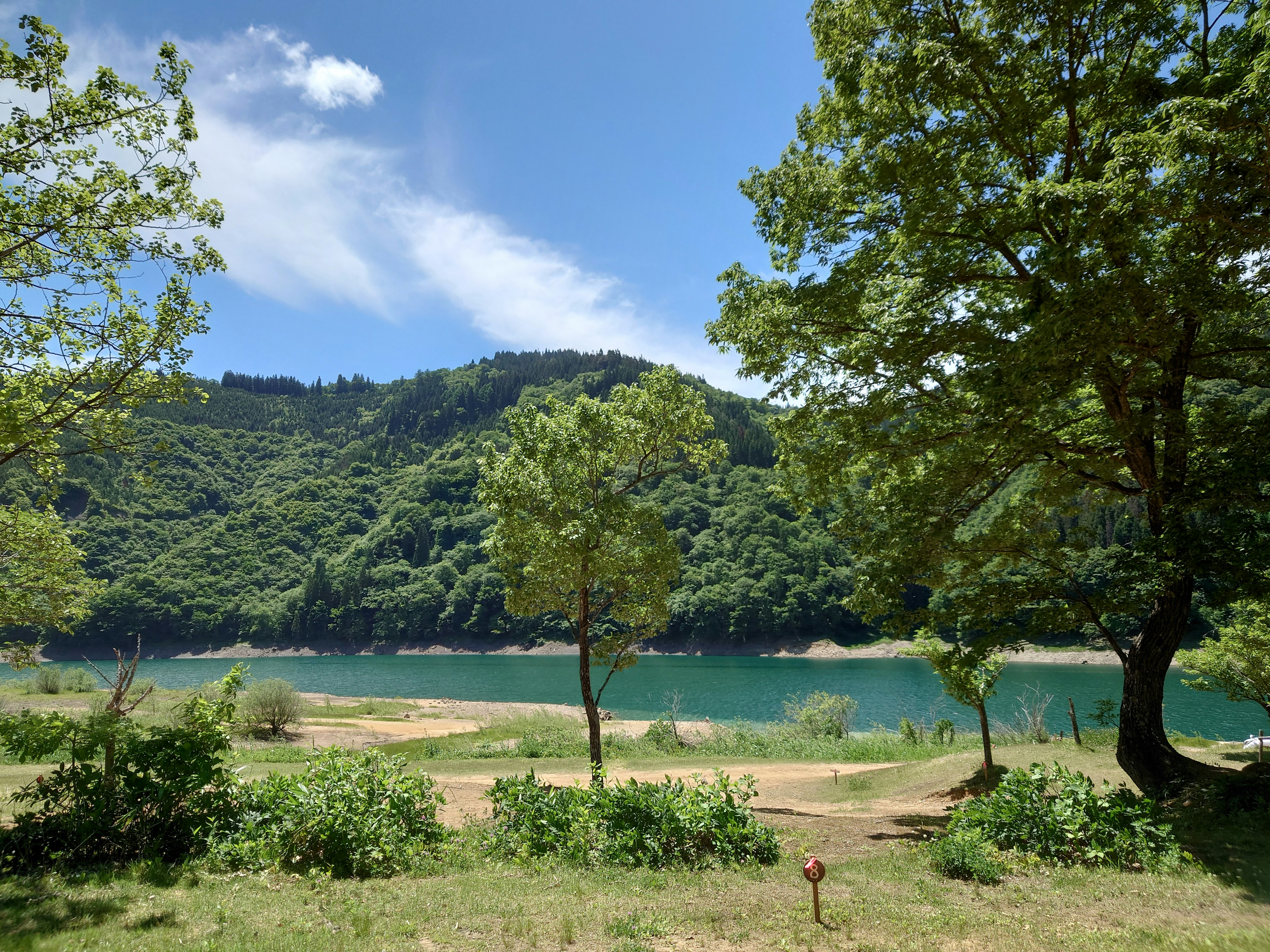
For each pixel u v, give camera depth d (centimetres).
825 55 1189
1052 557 1175
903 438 1247
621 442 1538
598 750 1481
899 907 651
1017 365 913
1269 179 859
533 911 646
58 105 958
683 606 10100
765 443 15638
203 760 852
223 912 615
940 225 1080
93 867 751
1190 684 1778
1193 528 965
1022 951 528
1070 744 1786
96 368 1121
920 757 2216
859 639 9794
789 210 1268
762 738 2642
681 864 825
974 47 998
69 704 3116
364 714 4025
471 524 15025
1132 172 833
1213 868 719
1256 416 1028
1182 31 1084
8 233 933
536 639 11312
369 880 778
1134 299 853
